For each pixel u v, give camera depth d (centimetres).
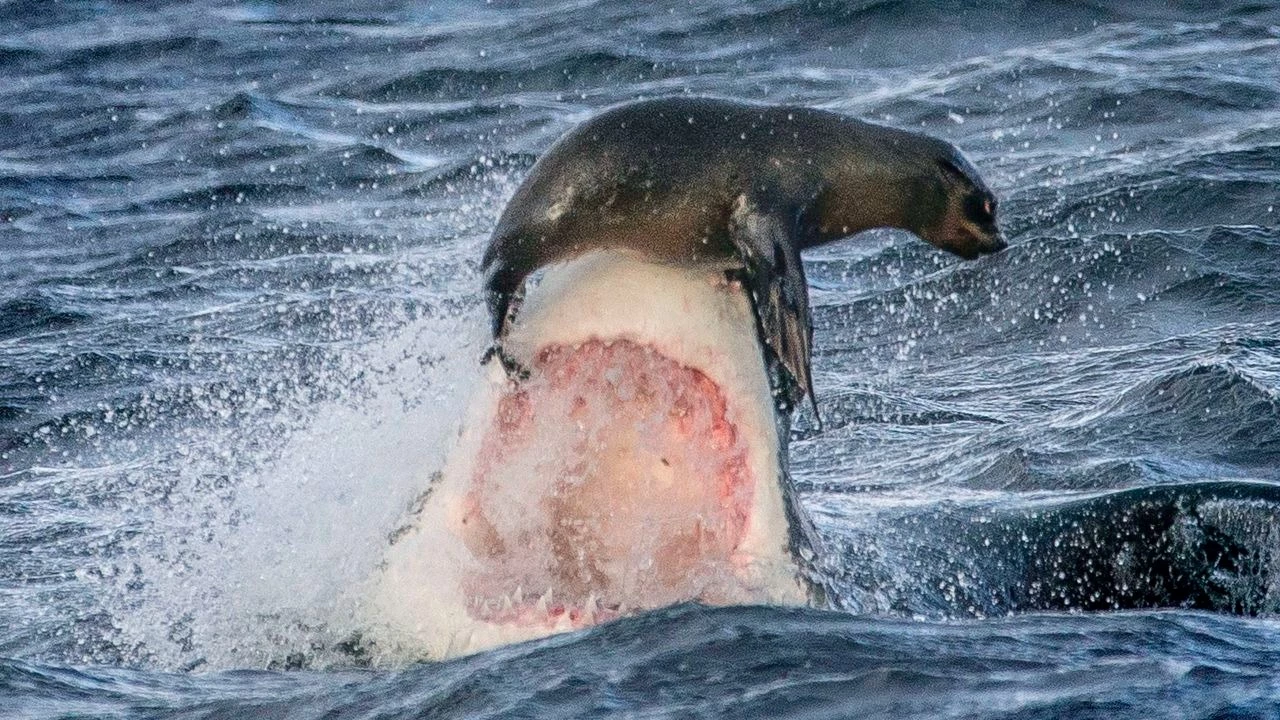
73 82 10419
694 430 2014
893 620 1831
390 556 2050
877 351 4803
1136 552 2716
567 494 2020
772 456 2012
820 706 1523
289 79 10112
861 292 5409
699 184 2092
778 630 1762
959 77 8656
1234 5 9700
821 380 4456
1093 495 2828
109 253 6688
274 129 8806
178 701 1809
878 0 9750
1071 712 1449
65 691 1845
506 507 2014
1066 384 4269
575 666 1686
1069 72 8488
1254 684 1504
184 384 4484
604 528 2014
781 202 2103
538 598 1964
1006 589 2647
